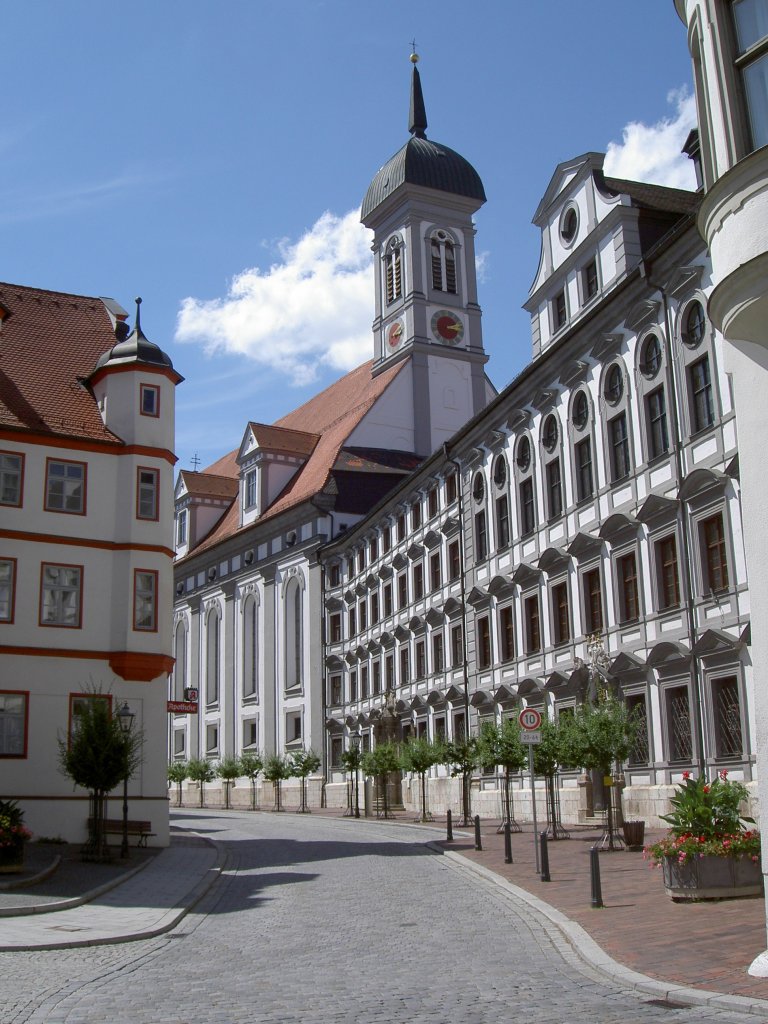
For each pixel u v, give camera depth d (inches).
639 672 1314.0
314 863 1128.8
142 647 1476.4
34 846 1320.1
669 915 624.1
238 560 3112.7
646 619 1311.5
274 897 856.9
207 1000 459.2
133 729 1448.1
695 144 1411.2
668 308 1282.0
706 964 477.4
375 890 874.1
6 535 1438.2
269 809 2623.0
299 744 2721.5
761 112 524.1
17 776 1380.4
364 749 2420.0
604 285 1483.8
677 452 1251.8
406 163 3038.9
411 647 2167.8
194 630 3339.1
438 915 716.0
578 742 1091.9
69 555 1472.7
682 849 669.3
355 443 2810.0
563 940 589.3
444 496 2025.1
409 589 2190.0
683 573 1232.8
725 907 634.8
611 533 1393.9
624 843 1056.8
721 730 1170.0
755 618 509.7
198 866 1119.6
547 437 1606.8
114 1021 418.3
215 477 3572.8
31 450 1481.3
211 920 743.1
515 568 1705.2
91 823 1312.7
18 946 615.8
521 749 1333.7
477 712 1831.9
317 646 2674.7
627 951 523.2
